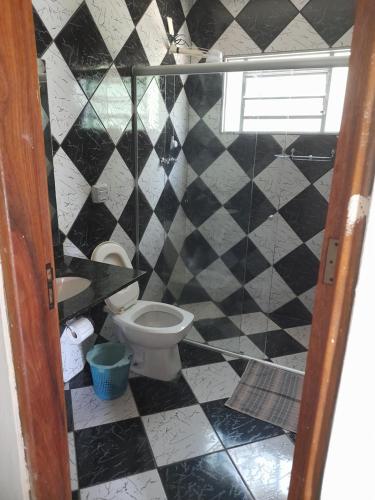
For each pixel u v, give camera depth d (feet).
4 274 2.39
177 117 8.26
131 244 8.00
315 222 8.92
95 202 6.75
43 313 2.61
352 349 2.16
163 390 6.70
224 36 8.86
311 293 9.43
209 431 5.78
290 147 8.46
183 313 7.00
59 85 5.63
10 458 2.89
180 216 9.05
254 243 8.95
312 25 8.10
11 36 2.09
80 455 5.26
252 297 9.35
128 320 6.69
